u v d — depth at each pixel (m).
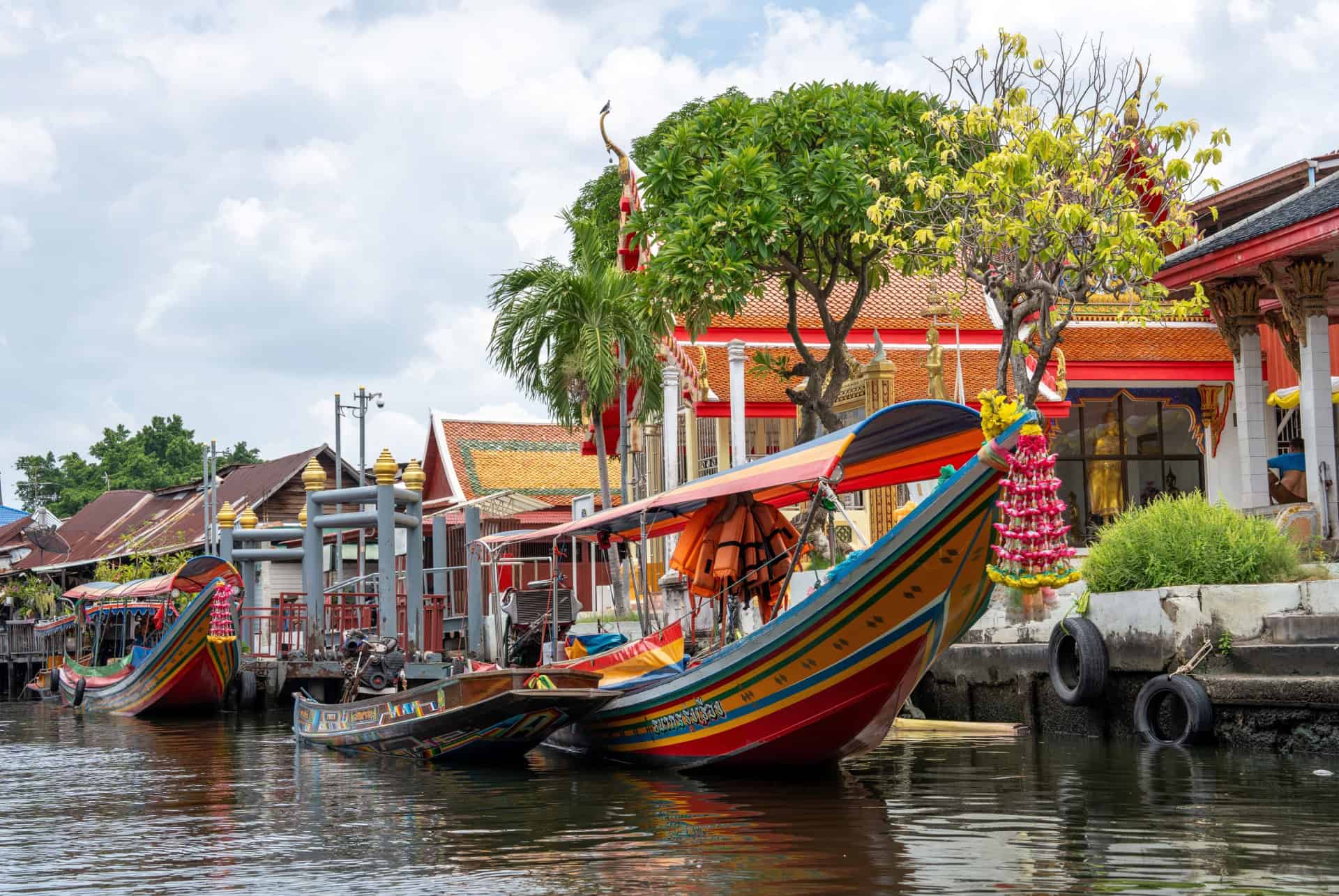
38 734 21.19
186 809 11.05
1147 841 7.93
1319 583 11.60
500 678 12.84
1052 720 14.12
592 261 22.12
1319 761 10.91
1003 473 9.15
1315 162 22.59
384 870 7.88
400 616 25.33
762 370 21.81
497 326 21.91
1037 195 15.48
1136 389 24.39
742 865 7.61
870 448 11.13
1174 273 17.12
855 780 11.11
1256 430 16.86
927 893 6.78
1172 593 12.55
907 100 19.03
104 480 68.69
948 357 23.91
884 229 18.20
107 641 32.03
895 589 10.16
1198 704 11.92
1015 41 15.71
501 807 10.39
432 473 38.91
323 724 16.45
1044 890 6.74
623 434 22.08
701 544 12.47
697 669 11.74
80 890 7.57
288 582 37.47
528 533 15.41
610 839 8.68
